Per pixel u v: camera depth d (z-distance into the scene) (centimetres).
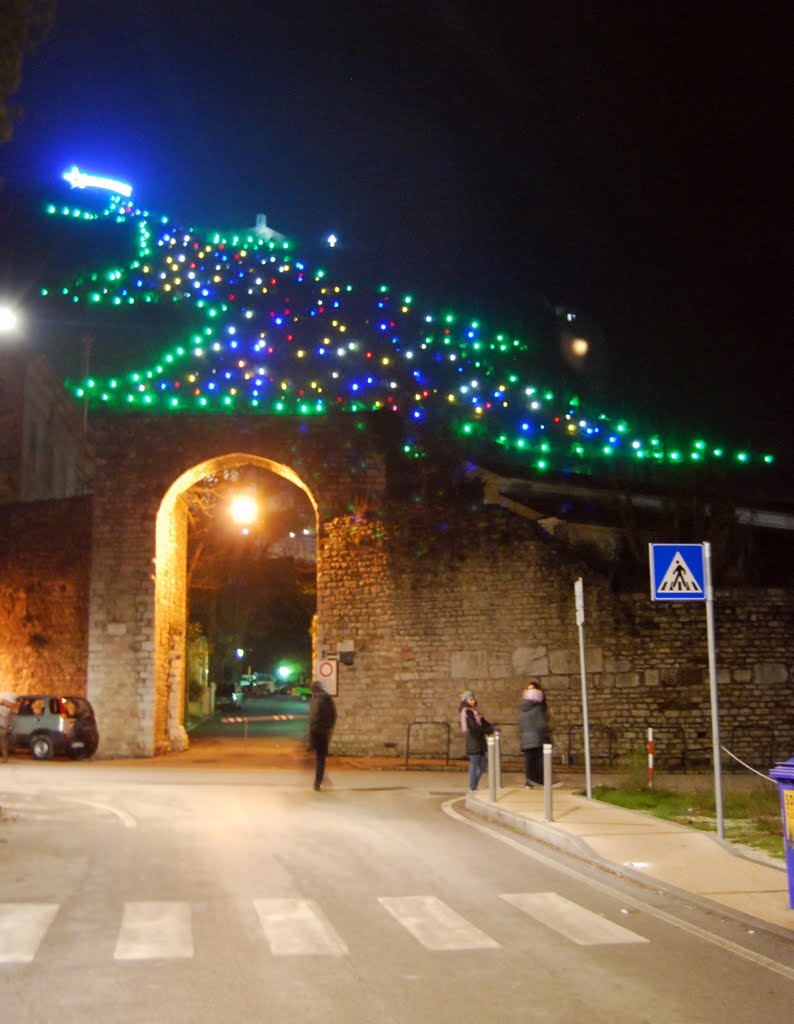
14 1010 570
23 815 1445
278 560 6197
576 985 635
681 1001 605
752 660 2409
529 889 938
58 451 4059
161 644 2877
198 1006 580
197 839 1223
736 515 2692
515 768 2402
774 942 751
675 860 1048
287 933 755
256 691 7650
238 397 2931
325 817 1452
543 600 2564
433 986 628
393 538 2736
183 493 3103
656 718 2423
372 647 2697
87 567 2894
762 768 2353
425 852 1144
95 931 754
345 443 2834
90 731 2662
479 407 2745
